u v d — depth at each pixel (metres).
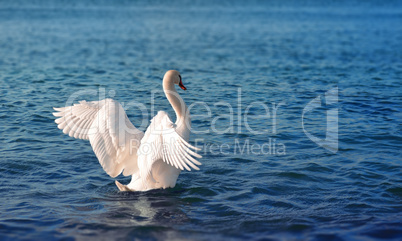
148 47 31.66
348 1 112.94
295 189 8.83
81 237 6.78
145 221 7.34
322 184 9.08
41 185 8.91
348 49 31.59
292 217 7.56
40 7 76.00
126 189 8.11
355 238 6.82
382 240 6.76
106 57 26.83
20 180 9.13
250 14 69.94
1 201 8.09
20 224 7.18
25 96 16.73
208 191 8.64
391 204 8.09
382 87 19.00
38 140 11.72
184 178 9.36
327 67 24.14
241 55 28.31
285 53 29.33
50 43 32.44
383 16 68.94
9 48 29.27
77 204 8.02
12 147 11.11
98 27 45.53
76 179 9.27
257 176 9.51
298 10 82.38
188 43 34.25
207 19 58.78
